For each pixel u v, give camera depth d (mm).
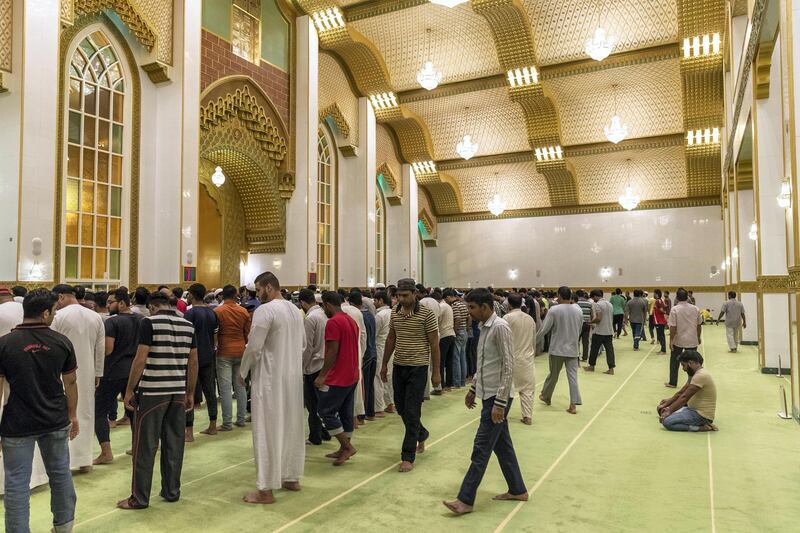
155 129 11422
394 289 8797
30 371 3031
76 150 9922
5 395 3861
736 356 11891
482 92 19547
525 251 24797
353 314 6270
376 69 18281
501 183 24594
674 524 3561
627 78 18281
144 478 3844
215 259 15156
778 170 9062
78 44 10000
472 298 3924
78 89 10008
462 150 19484
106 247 10445
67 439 3230
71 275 9734
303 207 15398
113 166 10672
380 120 20500
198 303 5938
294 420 4137
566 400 7734
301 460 4168
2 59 7957
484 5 14906
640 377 9547
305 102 15602
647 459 4977
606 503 3926
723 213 19812
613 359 9906
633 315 13578
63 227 9516
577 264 23859
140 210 11094
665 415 6199
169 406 4004
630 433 5914
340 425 4875
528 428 6137
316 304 5684
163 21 11195
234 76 13352
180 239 11062
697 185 21688
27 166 8023
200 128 12531
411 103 20391
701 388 5980
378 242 22406
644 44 16578
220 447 5414
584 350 11383
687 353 6168
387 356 5125
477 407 7305
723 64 15289
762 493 4113
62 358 3186
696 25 14914
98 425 4891
